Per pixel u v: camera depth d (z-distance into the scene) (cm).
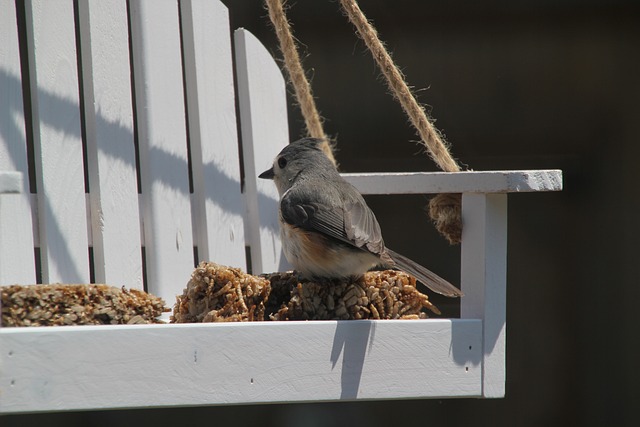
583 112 1252
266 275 722
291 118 1278
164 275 820
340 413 1325
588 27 1240
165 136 838
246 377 606
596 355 1264
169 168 836
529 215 1289
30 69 763
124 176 802
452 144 1256
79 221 775
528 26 1253
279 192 827
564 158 1259
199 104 864
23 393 547
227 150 881
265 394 611
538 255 1284
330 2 1269
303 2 1273
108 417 1279
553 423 1271
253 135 905
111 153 796
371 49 822
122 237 796
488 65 1260
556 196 1278
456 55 1262
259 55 921
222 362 599
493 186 697
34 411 549
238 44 915
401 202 1302
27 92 1079
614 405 1252
